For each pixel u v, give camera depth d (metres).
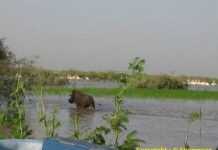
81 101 31.11
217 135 19.28
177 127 22.09
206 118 28.55
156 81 63.94
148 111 32.41
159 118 26.94
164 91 58.00
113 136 9.16
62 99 38.50
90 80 90.06
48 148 6.19
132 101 43.97
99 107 33.25
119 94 8.35
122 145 7.96
